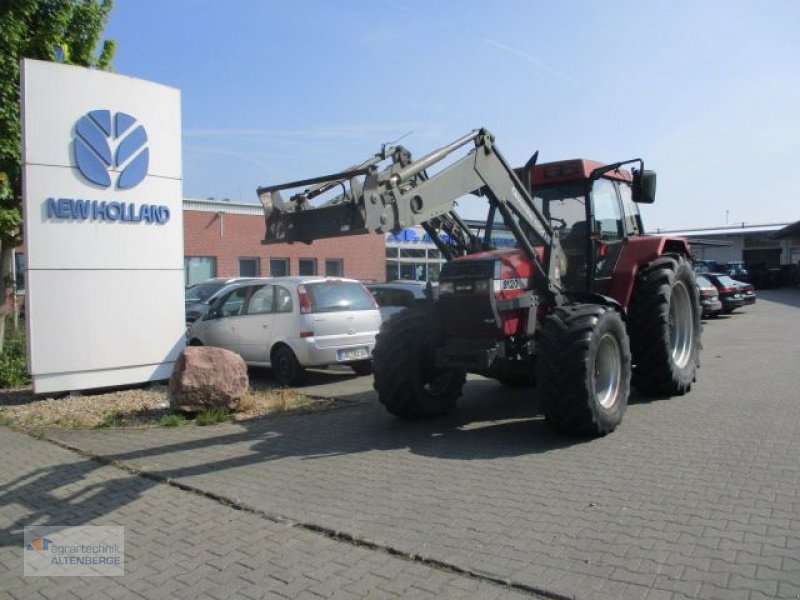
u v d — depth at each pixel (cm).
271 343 993
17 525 453
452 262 670
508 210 668
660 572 346
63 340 855
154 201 935
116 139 896
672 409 724
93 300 880
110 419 743
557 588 334
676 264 790
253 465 568
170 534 428
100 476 550
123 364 908
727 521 408
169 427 717
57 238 849
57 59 1029
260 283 1032
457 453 582
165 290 948
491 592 336
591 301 682
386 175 560
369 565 372
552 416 602
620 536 392
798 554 360
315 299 973
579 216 765
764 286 4022
